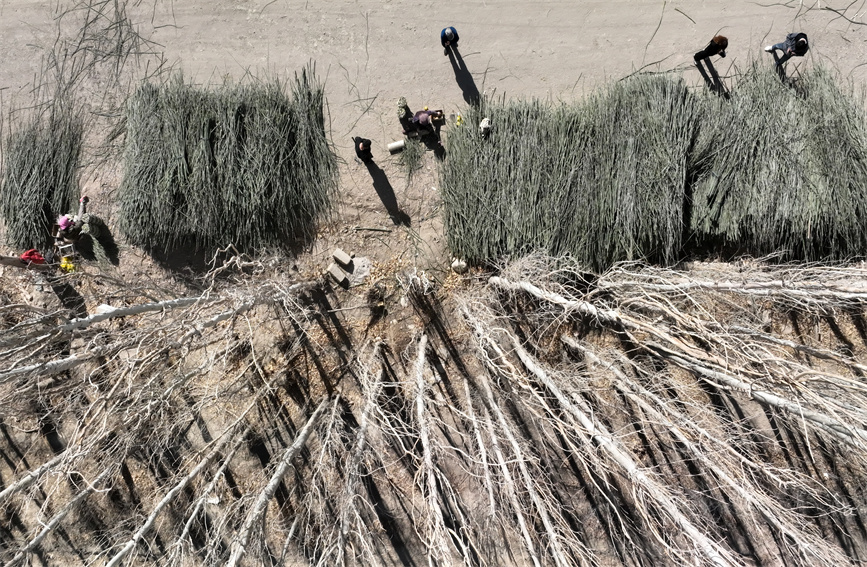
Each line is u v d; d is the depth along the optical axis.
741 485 7.22
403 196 8.63
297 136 8.32
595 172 7.94
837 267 7.37
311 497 7.35
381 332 8.64
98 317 5.50
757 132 7.82
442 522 6.54
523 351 7.58
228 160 8.01
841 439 5.80
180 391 8.20
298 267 8.56
